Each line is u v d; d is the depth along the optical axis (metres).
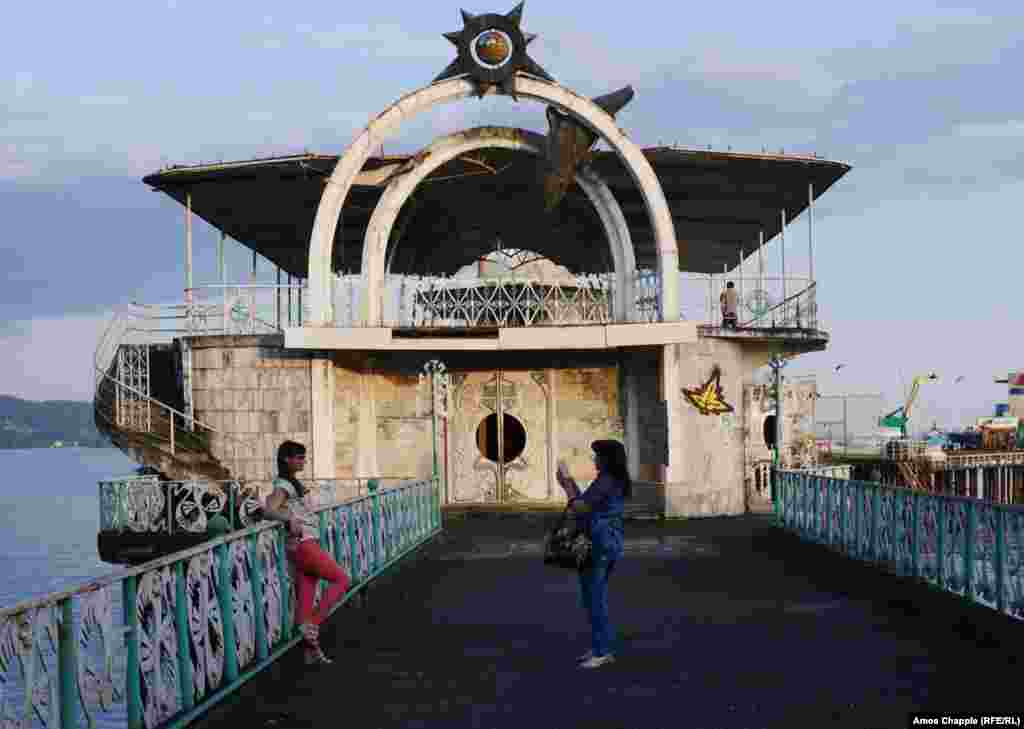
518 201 25.59
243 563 7.70
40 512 110.19
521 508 22.75
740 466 23.56
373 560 12.77
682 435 22.28
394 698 7.47
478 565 15.20
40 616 4.69
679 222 26.53
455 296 23.27
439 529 19.47
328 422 22.12
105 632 5.33
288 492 8.53
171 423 21.55
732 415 23.33
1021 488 51.50
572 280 23.45
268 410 22.16
